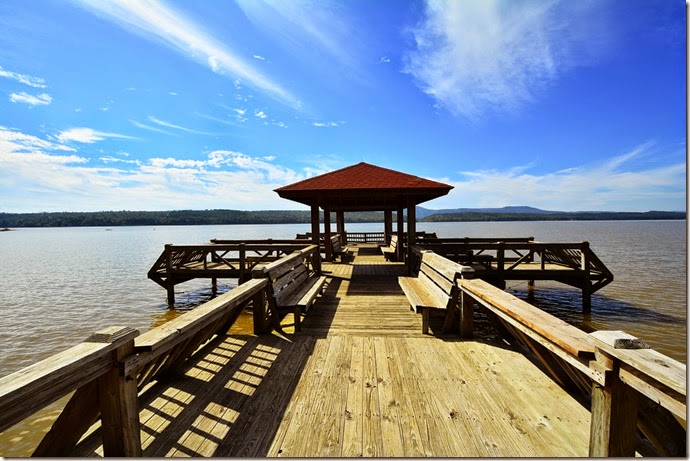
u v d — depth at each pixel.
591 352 1.74
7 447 3.27
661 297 9.81
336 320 5.07
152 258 23.92
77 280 14.39
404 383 3.04
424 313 4.41
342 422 2.44
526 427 2.36
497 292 3.44
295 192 8.76
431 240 10.27
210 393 2.87
